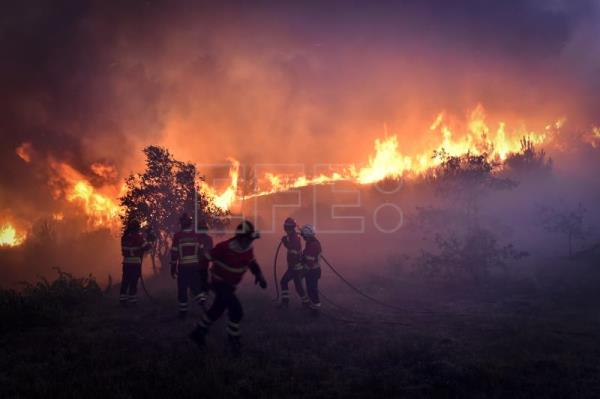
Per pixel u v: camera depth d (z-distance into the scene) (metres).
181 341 7.45
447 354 6.61
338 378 5.94
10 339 7.73
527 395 5.37
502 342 7.07
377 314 9.16
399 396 5.48
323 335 7.70
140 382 5.68
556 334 7.46
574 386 5.54
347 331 7.95
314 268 8.98
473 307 9.61
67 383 5.68
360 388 5.64
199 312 9.41
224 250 6.83
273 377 5.84
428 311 9.31
